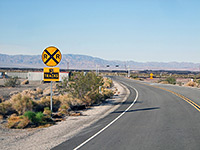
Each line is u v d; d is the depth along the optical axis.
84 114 17.11
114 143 8.98
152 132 10.66
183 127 11.62
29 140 10.02
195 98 25.53
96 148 8.41
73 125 13.03
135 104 21.88
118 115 15.95
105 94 28.86
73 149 8.39
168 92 33.53
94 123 13.38
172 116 14.87
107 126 12.30
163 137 9.73
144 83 61.31
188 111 16.81
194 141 9.05
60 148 8.58
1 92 37.00
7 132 11.62
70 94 22.66
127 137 9.84
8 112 16.16
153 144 8.72
